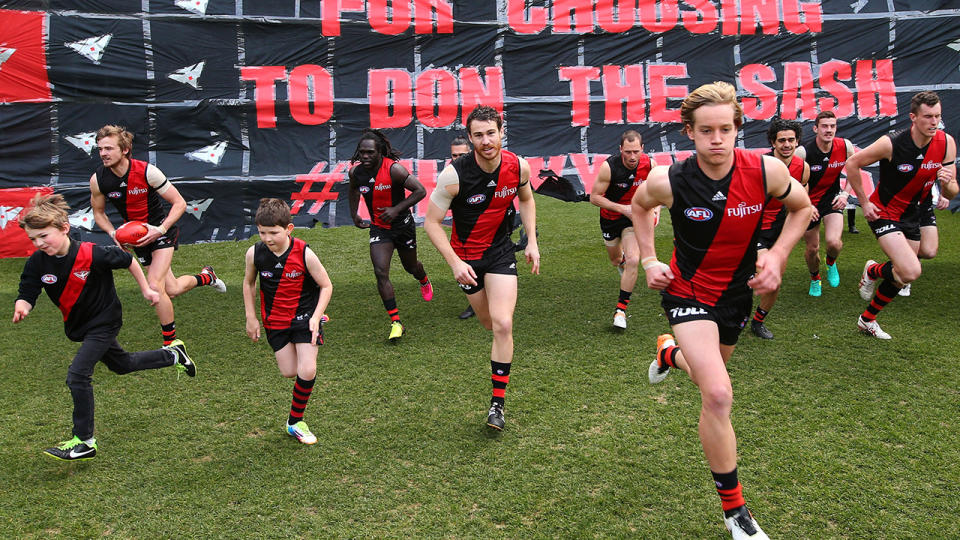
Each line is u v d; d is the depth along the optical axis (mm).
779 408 4215
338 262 8156
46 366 5219
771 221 5512
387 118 9211
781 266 2871
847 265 7477
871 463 3564
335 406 4461
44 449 3979
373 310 6523
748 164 2895
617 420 4141
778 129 5488
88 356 3840
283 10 8875
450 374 4945
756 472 3514
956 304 6031
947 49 9516
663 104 9578
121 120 8523
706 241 3000
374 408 4418
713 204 2918
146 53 8523
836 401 4289
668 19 9477
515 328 5887
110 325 3973
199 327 6078
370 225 6164
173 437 4090
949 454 3623
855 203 8875
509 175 4176
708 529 3098
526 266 7824
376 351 5449
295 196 9094
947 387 4434
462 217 4223
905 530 3031
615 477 3521
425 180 9352
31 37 8180
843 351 5102
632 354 5215
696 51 9555
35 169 8352
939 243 8031
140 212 5629
